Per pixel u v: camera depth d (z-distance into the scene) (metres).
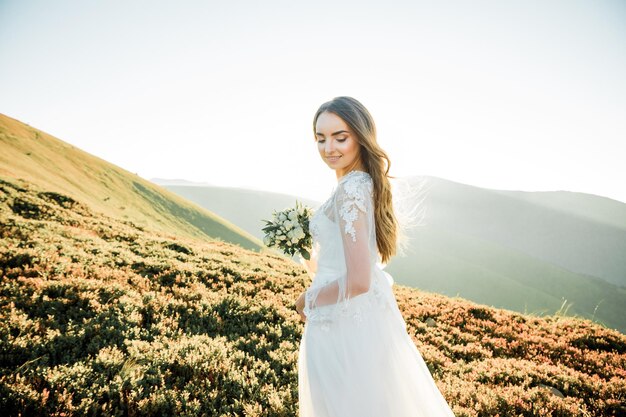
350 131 2.36
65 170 42.75
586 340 8.66
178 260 12.08
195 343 5.20
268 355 5.51
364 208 2.13
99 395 3.77
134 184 54.47
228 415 3.75
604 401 5.50
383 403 2.27
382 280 2.59
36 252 8.32
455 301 11.88
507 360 6.97
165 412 3.80
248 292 9.11
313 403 2.39
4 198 16.73
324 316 2.35
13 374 3.83
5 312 5.22
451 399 4.95
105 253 10.36
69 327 5.21
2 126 43.25
